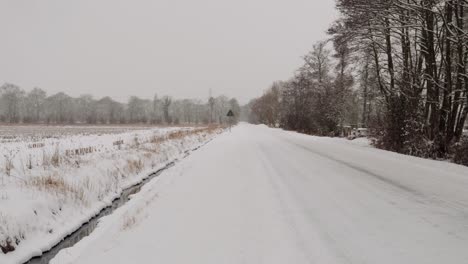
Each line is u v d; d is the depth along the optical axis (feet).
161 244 15.97
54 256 18.66
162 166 46.26
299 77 159.84
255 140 79.61
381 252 14.21
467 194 23.67
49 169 32.35
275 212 20.06
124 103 477.77
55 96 399.44
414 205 21.06
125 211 23.66
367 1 51.31
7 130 145.59
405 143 52.16
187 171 35.83
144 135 91.50
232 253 14.57
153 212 21.20
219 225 18.12
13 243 18.72
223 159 44.27
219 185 27.84
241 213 20.04
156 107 460.14
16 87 354.33
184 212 20.75
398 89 56.90
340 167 36.29
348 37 60.90
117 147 55.93
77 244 18.37
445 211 19.74
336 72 123.24
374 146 64.34
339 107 126.52
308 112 149.89
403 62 64.80
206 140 91.04
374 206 20.97
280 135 103.81
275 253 14.39
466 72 50.57
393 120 56.39
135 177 38.29
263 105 307.58
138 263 14.14
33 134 110.52
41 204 23.12
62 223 22.84
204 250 15.02
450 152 47.42
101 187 31.22
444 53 57.11
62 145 61.52
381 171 33.45
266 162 40.73
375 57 71.72
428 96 54.24
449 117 52.39
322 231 16.80
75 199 26.22
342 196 23.59
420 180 28.68
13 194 23.20
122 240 16.90
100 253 15.57
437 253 14.05
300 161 41.39
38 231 20.90
